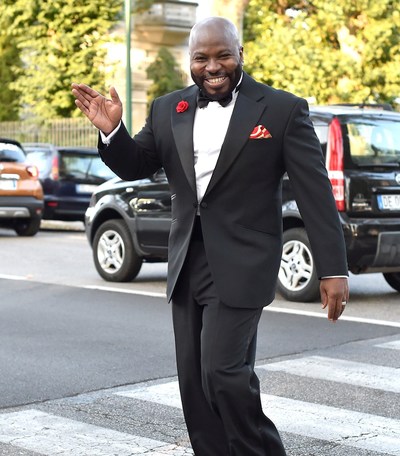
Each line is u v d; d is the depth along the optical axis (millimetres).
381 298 12188
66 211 22406
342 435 6281
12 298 11883
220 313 4703
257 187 4742
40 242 19406
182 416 6742
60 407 6965
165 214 12539
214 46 4668
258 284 4703
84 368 8156
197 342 4879
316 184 4688
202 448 4922
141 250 12914
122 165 4883
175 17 41031
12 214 20281
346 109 11797
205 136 4754
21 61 38406
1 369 8117
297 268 11547
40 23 35312
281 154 4742
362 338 9492
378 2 28203
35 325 10094
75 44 35031
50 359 8492
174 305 4906
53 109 35188
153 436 6266
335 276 4648
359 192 11406
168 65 39812
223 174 4703
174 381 7750
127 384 7641
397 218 11641
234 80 4730
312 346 9070
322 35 29281
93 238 13547
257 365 8273
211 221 4734
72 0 34656
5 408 6941
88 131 32094
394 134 11938
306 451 5941
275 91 4789
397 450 5988
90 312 10875
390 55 29172
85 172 22578
